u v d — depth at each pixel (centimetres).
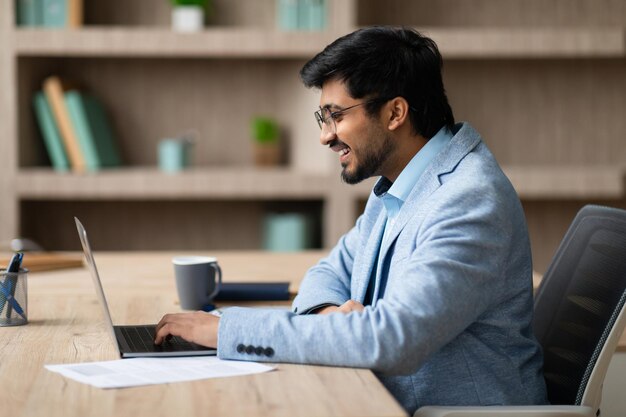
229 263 255
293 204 446
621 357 211
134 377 130
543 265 449
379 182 177
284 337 139
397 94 157
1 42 392
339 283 189
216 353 145
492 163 155
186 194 400
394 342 135
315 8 397
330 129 161
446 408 140
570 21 435
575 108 441
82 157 402
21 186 396
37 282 219
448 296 138
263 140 423
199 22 401
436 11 432
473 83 438
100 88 433
